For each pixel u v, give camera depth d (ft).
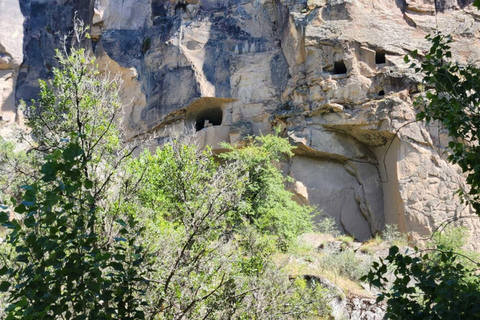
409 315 12.28
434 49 15.98
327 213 73.97
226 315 23.57
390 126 68.90
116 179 24.25
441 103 15.87
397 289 12.51
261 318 24.62
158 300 21.06
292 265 46.19
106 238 21.40
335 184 75.36
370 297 42.24
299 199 74.33
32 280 10.85
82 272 11.23
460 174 65.72
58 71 25.49
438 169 66.54
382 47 72.33
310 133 73.97
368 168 75.25
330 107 72.90
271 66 81.56
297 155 76.33
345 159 75.51
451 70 15.78
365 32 73.20
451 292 11.98
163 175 27.14
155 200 26.96
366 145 75.72
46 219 10.68
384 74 70.69
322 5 76.13
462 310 11.68
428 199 65.82
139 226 23.35
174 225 25.93
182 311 20.89
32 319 10.55
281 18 81.30
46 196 10.67
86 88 25.30
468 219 63.62
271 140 69.41
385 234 64.95
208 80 82.28
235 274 24.43
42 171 11.02
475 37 70.74
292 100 77.25
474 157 15.28
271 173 63.93
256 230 31.37
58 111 25.36
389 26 73.67
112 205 22.39
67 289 11.25
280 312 25.55
